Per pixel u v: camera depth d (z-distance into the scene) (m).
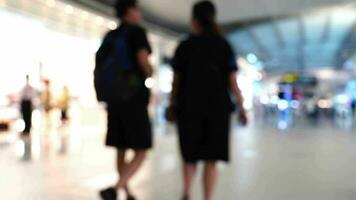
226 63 3.82
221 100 3.76
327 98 31.81
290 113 33.59
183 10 19.45
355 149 8.89
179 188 4.96
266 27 29.39
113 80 3.73
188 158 3.77
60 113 16.69
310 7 22.55
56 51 18.12
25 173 5.97
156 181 5.38
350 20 28.27
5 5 14.81
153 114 20.98
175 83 3.88
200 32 3.88
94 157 7.68
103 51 3.92
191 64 3.79
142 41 3.84
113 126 3.96
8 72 15.75
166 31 21.94
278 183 5.25
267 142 10.47
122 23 3.99
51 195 4.59
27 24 16.45
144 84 3.90
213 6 3.90
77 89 19.38
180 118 3.81
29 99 12.16
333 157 7.63
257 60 45.56
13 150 8.71
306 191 4.79
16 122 14.70
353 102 30.62
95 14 15.76
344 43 38.97
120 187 3.89
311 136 12.25
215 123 3.73
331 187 5.01
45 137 12.06
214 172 3.87
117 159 4.12
